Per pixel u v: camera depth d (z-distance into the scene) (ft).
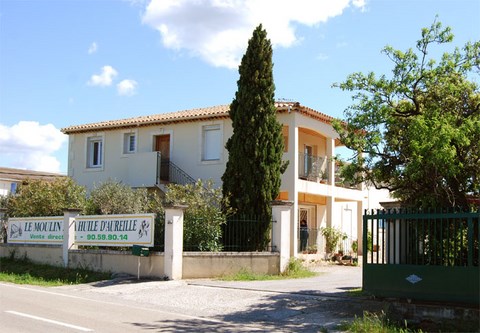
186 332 29.84
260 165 61.16
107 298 43.50
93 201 68.54
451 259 32.89
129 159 87.25
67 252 63.21
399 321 33.24
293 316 35.60
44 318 31.91
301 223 89.10
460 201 36.32
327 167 85.46
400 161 38.63
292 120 75.77
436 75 37.58
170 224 52.70
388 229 35.65
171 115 89.25
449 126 33.96
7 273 63.98
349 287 47.26
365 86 38.96
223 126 81.87
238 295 43.32
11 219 74.02
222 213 59.16
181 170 85.05
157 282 50.57
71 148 97.45
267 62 63.77
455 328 31.30
